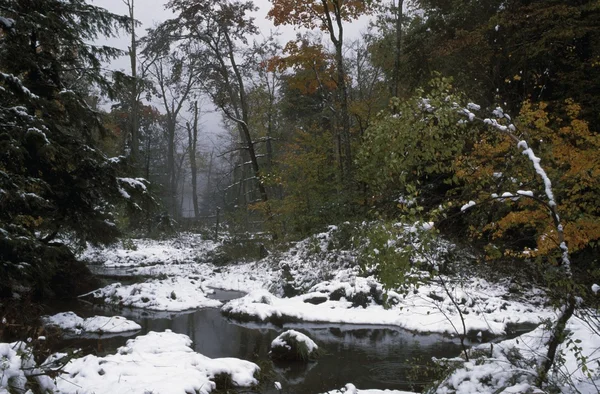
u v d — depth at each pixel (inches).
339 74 860.6
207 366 303.1
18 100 476.1
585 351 246.8
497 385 212.1
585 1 665.0
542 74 693.3
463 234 662.5
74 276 609.3
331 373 341.7
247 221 986.1
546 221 350.6
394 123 237.6
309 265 677.9
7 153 430.3
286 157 896.9
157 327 474.6
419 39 859.4
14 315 378.6
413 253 214.8
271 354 381.4
